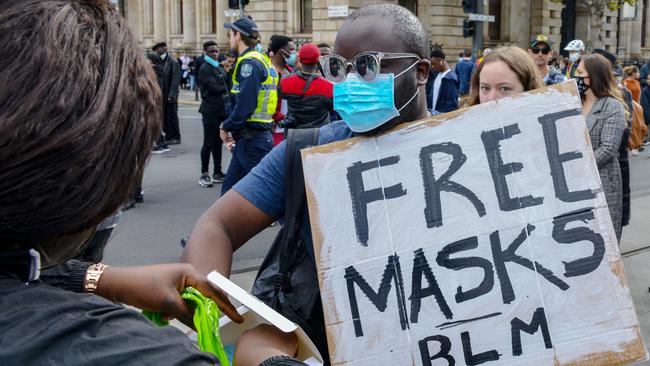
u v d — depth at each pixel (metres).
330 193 1.77
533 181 1.80
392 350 1.72
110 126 0.81
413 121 1.85
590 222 1.79
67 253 0.90
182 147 14.35
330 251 1.74
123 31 0.88
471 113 1.82
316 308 1.84
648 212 8.45
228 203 1.87
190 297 1.36
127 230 7.34
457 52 26.92
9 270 0.82
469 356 1.72
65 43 0.80
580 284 1.76
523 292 1.75
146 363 0.78
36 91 0.77
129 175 0.87
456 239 1.76
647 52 40.34
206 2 33.44
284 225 1.84
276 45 8.54
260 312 1.32
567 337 1.74
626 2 26.89
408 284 1.74
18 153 0.75
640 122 5.47
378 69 1.75
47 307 0.79
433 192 1.78
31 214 0.79
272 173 1.88
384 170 1.79
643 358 1.75
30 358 0.74
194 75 28.17
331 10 23.19
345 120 1.82
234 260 6.32
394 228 1.76
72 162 0.78
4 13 0.80
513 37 30.25
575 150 1.82
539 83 3.51
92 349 0.77
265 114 6.79
